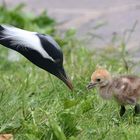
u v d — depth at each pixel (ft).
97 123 41.98
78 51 57.57
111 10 70.28
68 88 46.03
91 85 42.93
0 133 40.63
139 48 60.18
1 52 57.82
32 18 67.77
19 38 42.19
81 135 40.01
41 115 42.37
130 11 69.05
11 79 49.47
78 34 65.16
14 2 75.15
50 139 38.81
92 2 73.77
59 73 42.93
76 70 51.11
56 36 63.16
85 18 69.15
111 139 39.42
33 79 49.16
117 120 42.24
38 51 42.24
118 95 42.42
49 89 46.80
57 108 43.52
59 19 69.77
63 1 75.15
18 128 40.68
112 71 51.29
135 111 42.73
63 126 40.22
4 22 66.54
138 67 54.08
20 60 54.90
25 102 44.32
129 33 64.13
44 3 74.90
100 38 61.05
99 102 44.50
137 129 40.65
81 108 42.83
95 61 53.67
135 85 42.50
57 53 42.47
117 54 57.67
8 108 43.42
